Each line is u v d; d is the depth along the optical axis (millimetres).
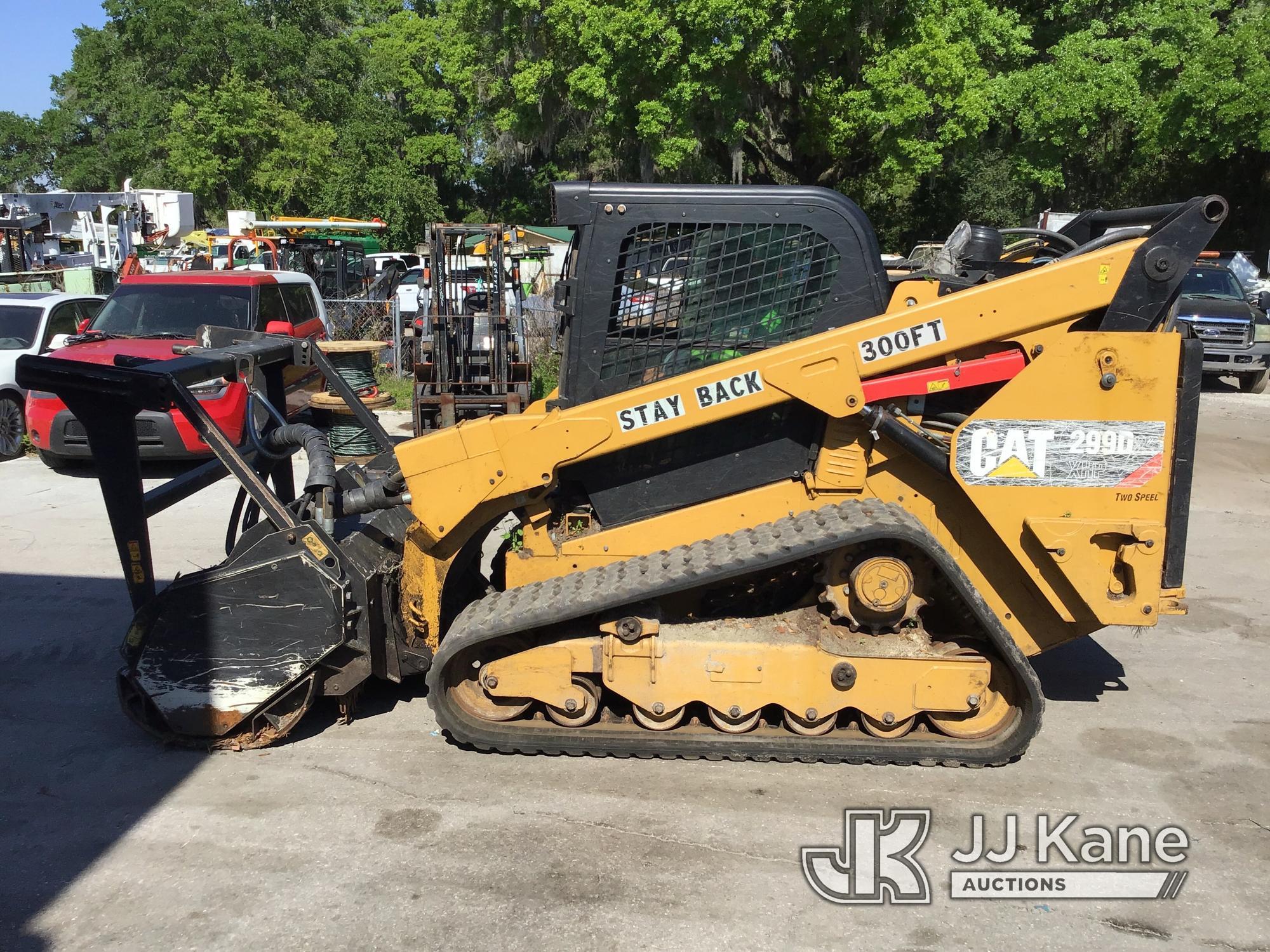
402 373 15781
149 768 4090
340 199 36281
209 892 3248
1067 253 4820
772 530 4043
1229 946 3055
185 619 4145
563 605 3889
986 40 24953
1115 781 4070
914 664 3990
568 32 22125
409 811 3748
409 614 4348
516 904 3189
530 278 21578
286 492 5715
